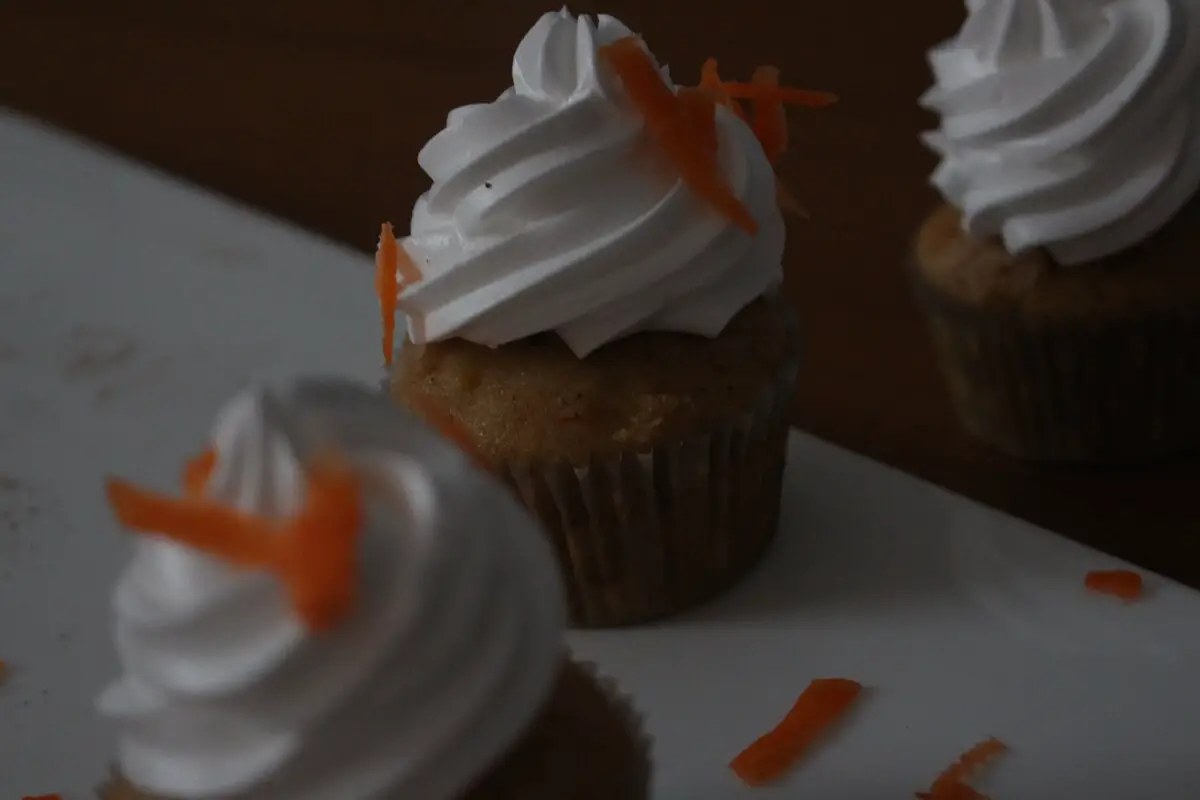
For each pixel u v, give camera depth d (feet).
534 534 1.86
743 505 2.08
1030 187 2.10
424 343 2.07
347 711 1.80
